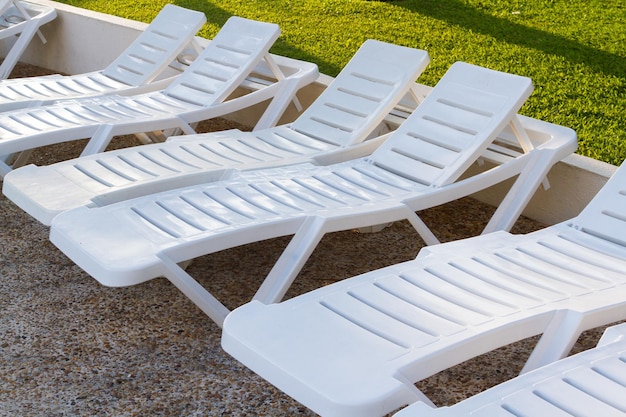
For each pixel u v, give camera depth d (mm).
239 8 8461
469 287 2879
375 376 2238
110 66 5965
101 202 3543
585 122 5375
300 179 3963
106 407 3023
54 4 8070
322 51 7000
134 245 3023
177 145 4410
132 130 4582
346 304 2684
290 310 2611
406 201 3670
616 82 5961
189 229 3205
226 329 2482
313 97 5988
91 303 3775
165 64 5727
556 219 4754
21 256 4230
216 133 4711
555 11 7805
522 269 3086
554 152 4039
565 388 2305
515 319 2607
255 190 3729
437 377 3305
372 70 4816
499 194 5008
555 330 2684
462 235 4648
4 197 4965
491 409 2156
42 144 4277
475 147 3980
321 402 2158
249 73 5680
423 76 6273
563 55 6566
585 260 3240
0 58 8484
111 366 3281
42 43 8094
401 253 4391
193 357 3361
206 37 7500
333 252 4383
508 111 4004
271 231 3252
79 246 3010
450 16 7812
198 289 3033
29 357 3328
